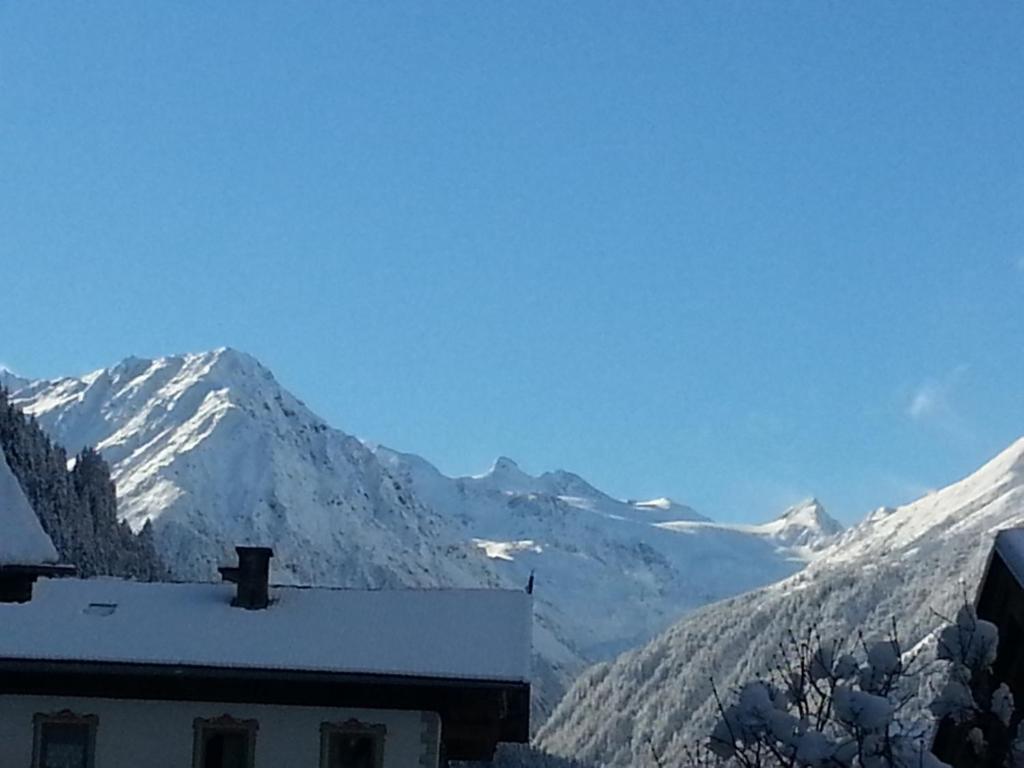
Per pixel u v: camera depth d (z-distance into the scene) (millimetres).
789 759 20625
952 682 22344
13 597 37938
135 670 34844
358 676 34781
